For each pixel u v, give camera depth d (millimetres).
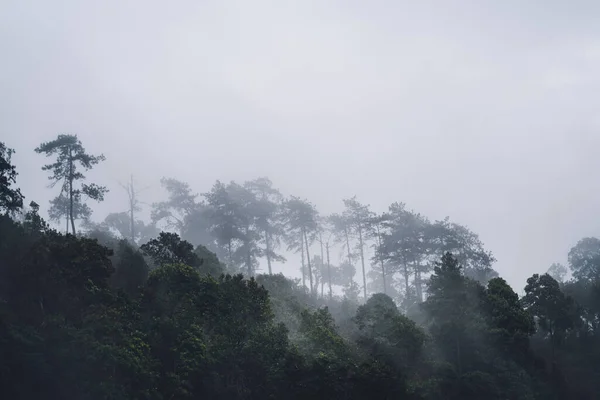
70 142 74000
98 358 46375
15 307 50031
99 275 54031
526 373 68750
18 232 56438
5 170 59844
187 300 57438
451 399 62969
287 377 56031
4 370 43344
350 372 59906
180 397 50375
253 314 61219
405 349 67375
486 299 72062
